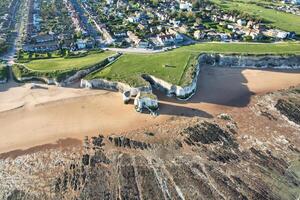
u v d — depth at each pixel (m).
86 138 103.44
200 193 83.00
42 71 135.62
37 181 87.50
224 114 115.31
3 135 105.31
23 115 114.69
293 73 145.62
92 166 91.81
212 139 102.75
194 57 145.75
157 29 177.50
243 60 149.12
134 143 100.81
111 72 133.75
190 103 121.50
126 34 173.88
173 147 99.12
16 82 133.88
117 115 114.56
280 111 117.06
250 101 123.44
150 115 114.38
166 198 81.62
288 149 99.12
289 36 175.00
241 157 95.50
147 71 133.38
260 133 106.00
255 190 84.44
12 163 94.00
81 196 82.44
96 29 183.88
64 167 91.88
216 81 136.62
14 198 82.62
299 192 84.31
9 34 176.75
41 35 171.38
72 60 145.75
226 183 86.12
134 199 81.38
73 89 129.88
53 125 109.88
